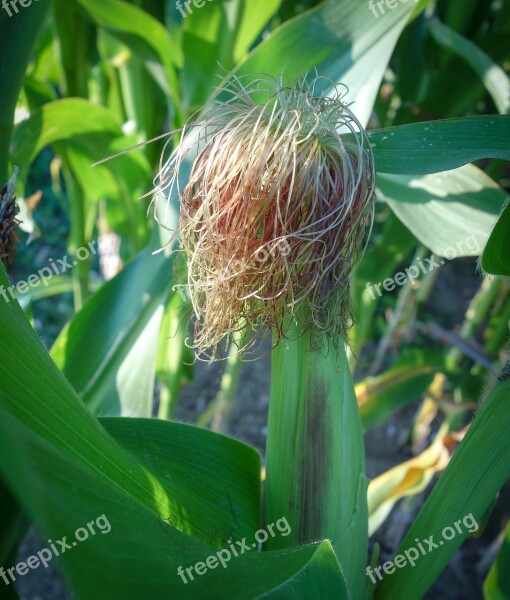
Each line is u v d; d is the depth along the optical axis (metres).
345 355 0.27
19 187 0.43
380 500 0.49
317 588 0.20
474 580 0.67
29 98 0.52
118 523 0.16
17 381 0.20
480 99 0.68
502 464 0.27
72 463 0.16
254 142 0.22
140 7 0.51
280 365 0.27
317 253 0.23
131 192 0.54
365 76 0.34
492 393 0.27
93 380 0.38
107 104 0.66
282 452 0.28
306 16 0.35
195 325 0.26
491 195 0.37
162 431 0.29
